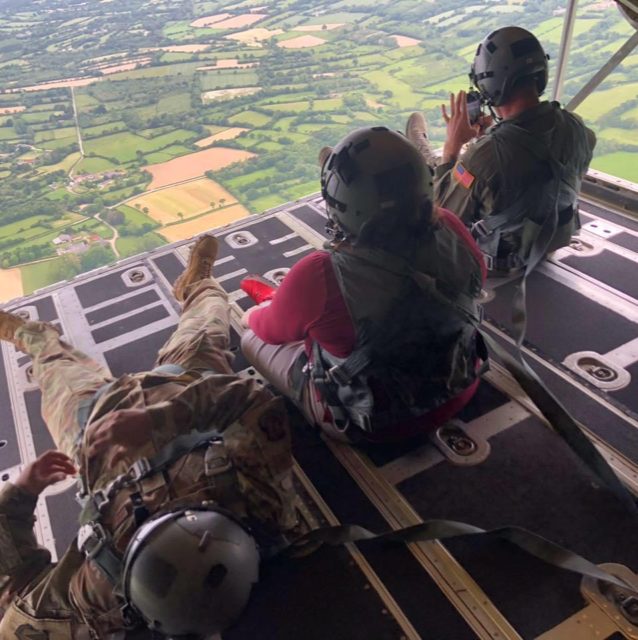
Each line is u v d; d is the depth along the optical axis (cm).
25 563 169
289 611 179
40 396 280
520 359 230
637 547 185
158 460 160
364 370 185
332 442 232
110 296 342
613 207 362
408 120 380
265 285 293
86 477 169
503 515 199
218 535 143
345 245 179
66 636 163
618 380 246
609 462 213
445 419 211
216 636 175
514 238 286
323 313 180
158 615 138
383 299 172
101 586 154
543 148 258
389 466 220
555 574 180
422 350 183
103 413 188
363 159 164
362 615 176
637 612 167
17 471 241
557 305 289
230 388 177
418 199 168
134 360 292
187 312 257
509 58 256
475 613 172
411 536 185
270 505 171
